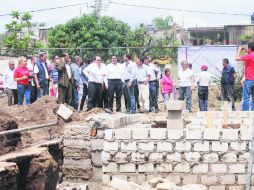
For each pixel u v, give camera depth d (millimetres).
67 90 17484
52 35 37969
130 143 12039
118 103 18578
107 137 12117
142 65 19812
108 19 38438
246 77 15664
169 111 11969
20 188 10055
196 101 22656
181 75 19781
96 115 14109
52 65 19438
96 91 17641
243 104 15797
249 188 11516
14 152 10398
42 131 13391
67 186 11844
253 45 15531
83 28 36969
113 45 37594
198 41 44375
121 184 11297
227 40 45344
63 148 12719
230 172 11711
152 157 11953
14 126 11156
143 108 19812
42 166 10312
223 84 19094
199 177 11797
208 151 11766
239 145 11695
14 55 30672
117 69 18156
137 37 39156
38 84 17656
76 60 18344
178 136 11859
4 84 18109
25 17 35219
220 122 14477
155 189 11375
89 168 12664
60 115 13930
